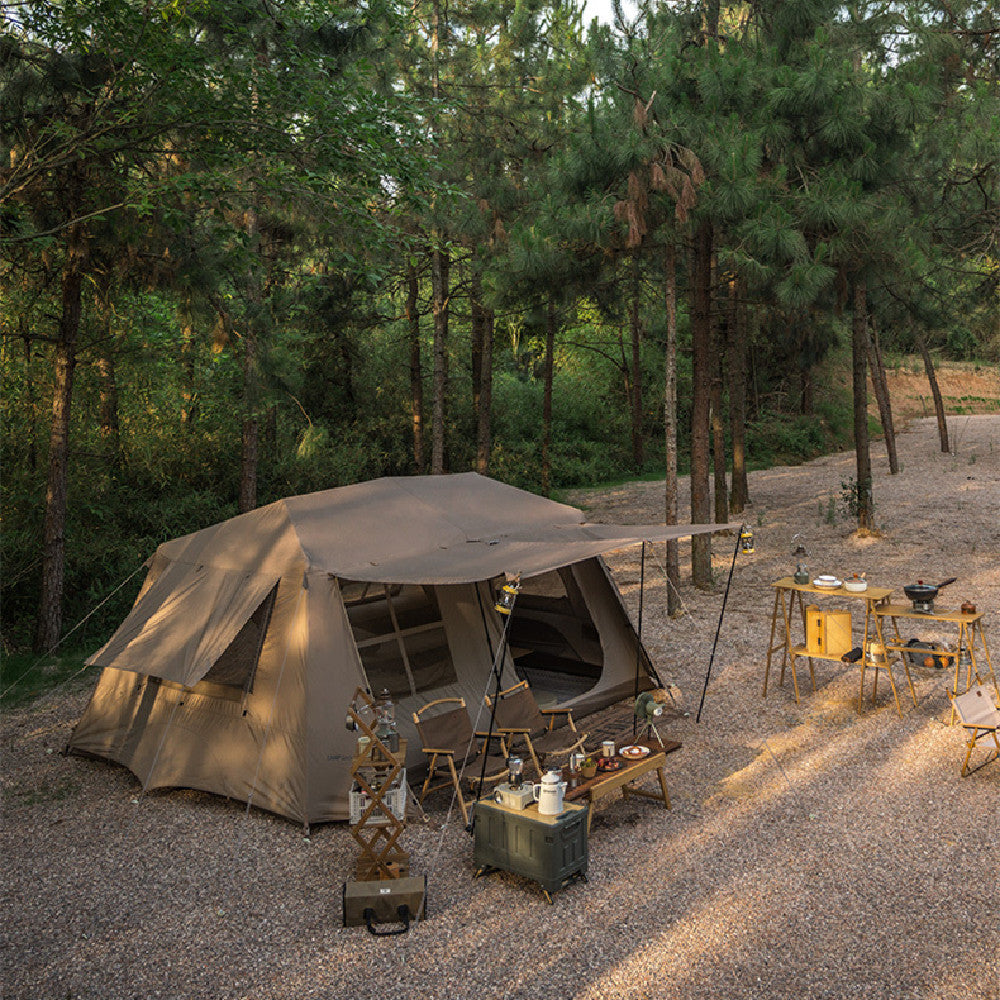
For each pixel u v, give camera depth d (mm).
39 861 6383
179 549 9070
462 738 7223
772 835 6328
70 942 5305
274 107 9383
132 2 8812
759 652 10961
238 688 7438
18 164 9406
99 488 14500
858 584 9031
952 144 12844
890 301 17266
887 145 12336
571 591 10062
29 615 12992
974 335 22203
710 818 6664
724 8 14227
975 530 17188
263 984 4824
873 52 13789
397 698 7875
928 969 4707
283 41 9562
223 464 17547
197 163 10367
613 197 11555
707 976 4723
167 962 5059
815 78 11133
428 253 17969
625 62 11789
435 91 16844
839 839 6211
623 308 22141
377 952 5098
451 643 8430
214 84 9383
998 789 6898
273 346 14758
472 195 16047
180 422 17141
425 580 7008
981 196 14531
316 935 5301
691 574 15359
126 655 7582
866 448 17047
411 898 5402
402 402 25141
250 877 6059
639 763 6773
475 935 5238
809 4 12602
